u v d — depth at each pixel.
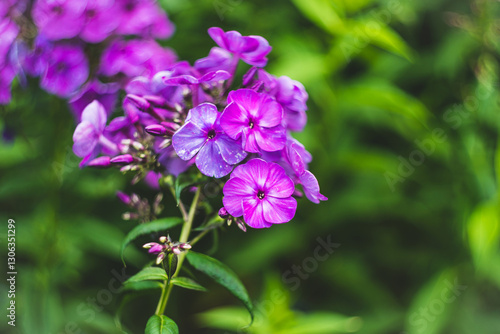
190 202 0.60
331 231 0.76
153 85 0.47
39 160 0.57
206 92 0.47
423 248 0.79
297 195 0.46
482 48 0.68
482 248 0.64
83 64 0.52
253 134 0.44
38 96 0.56
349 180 0.77
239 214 0.44
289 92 0.46
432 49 0.81
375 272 0.82
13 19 0.53
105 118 0.48
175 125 0.45
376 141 0.82
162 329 0.45
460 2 0.81
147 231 0.46
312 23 0.76
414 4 0.76
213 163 0.44
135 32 0.53
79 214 0.59
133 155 0.47
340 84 0.69
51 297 0.57
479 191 0.67
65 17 0.51
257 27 0.70
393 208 0.74
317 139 0.69
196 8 0.67
